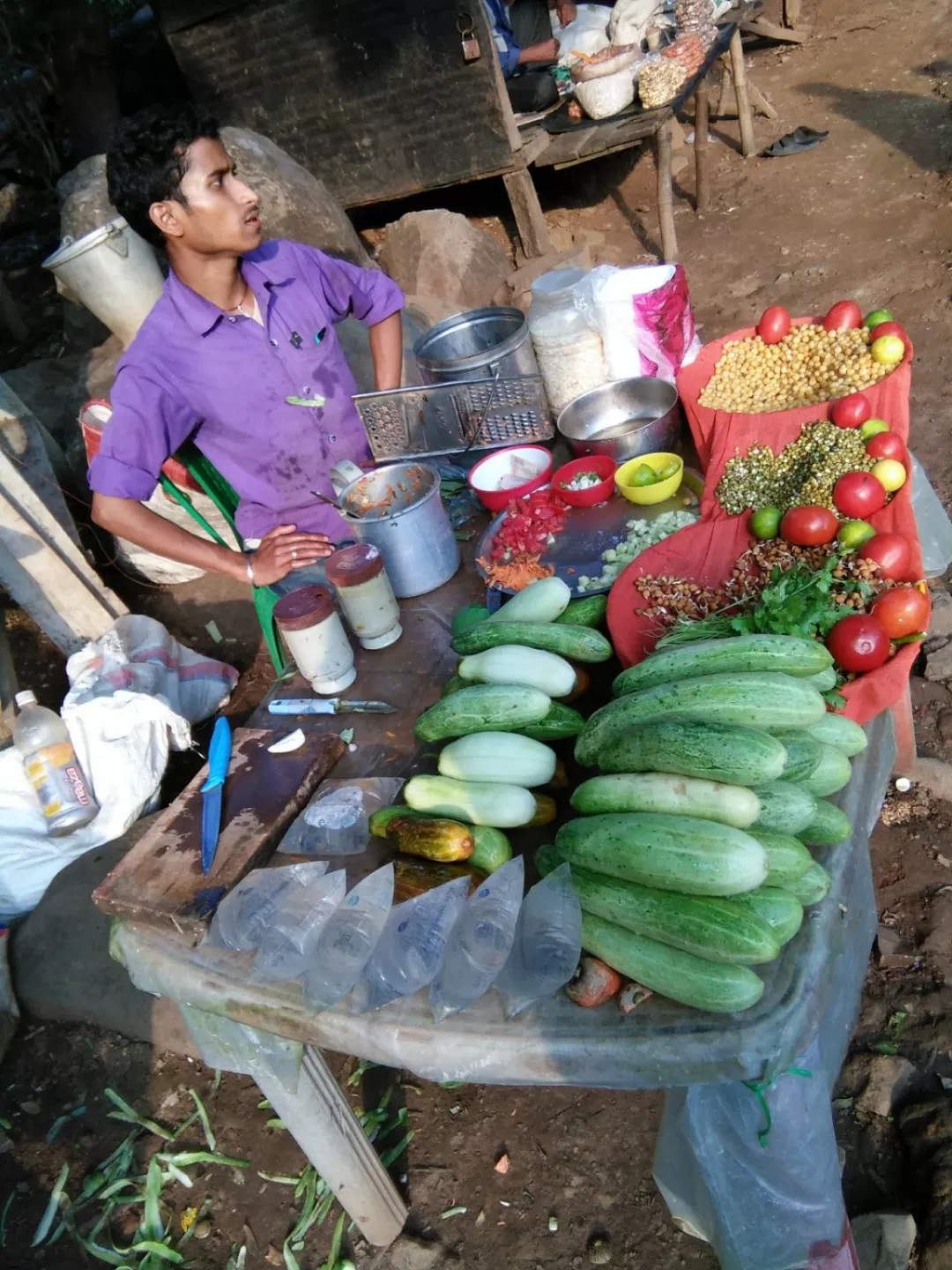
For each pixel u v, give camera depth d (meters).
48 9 7.78
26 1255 2.82
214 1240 2.75
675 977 1.37
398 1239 2.63
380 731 2.07
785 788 1.49
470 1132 2.84
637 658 1.97
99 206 5.24
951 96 8.02
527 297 6.48
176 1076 3.18
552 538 2.48
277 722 2.20
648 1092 2.83
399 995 1.54
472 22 6.30
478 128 6.79
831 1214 1.88
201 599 5.08
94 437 4.48
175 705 4.11
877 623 1.84
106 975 3.28
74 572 4.45
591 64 6.74
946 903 2.96
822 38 9.92
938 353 5.27
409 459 2.88
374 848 1.79
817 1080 1.70
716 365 2.97
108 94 8.14
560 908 1.49
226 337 2.87
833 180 7.43
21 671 4.81
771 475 2.43
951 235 6.29
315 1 6.57
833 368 2.78
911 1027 2.73
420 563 2.41
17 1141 3.09
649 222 7.68
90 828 3.59
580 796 1.57
